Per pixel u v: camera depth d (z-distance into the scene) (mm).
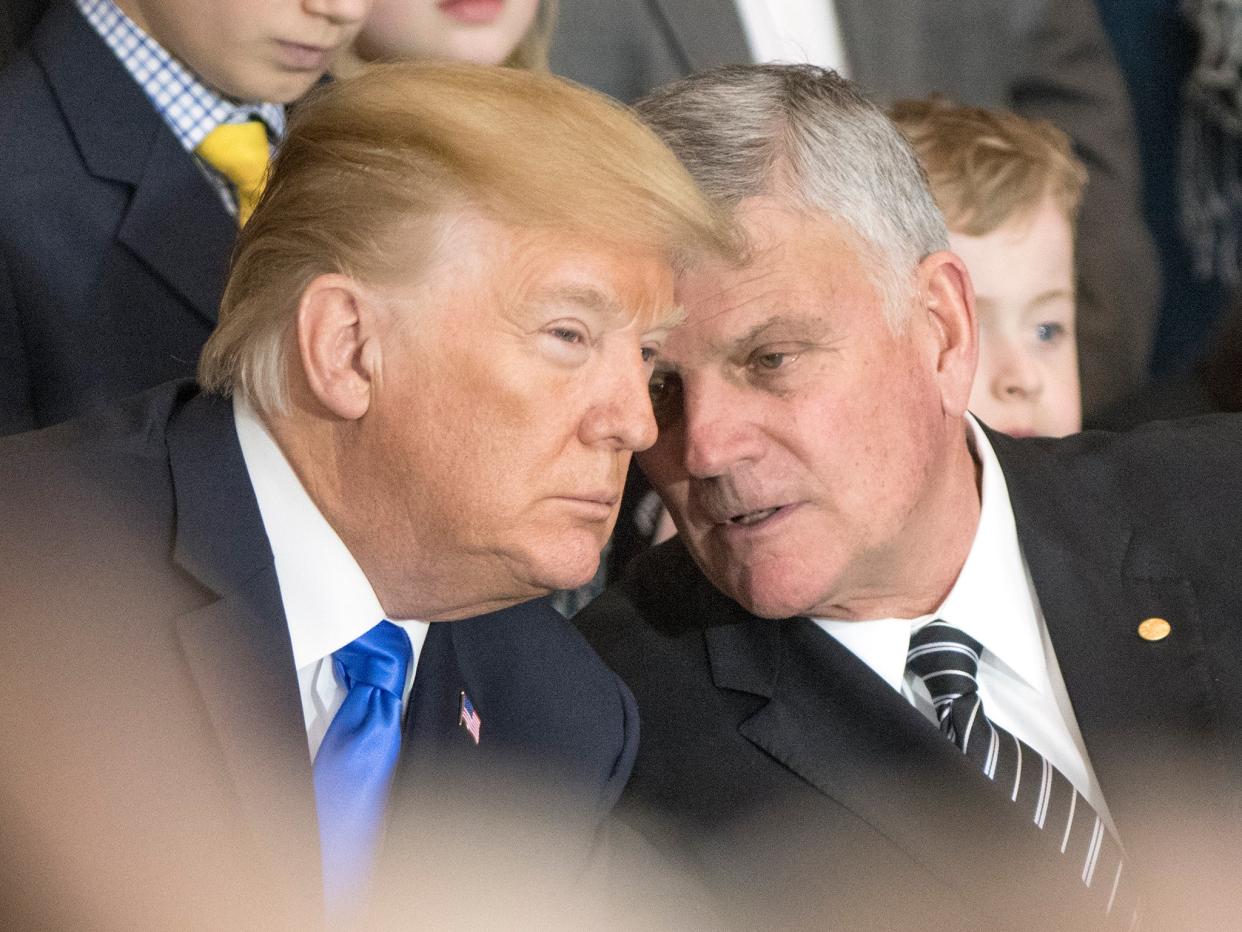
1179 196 12805
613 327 4777
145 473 4961
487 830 5258
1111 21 12734
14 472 4902
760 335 5422
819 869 5676
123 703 4633
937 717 6004
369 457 4789
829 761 5797
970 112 8359
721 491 5590
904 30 10000
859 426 5570
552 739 5473
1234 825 5816
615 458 4852
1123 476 6516
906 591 6020
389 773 4988
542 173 4609
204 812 4605
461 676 5375
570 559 4840
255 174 6930
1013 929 5582
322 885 4746
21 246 6535
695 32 9070
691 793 5809
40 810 4508
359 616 4941
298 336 4715
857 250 5520
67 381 6512
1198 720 5957
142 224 6676
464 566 4887
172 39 6809
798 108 5527
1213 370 8781
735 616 6074
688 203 4773
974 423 6473
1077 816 5762
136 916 4508
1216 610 6195
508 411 4691
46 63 6793
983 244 7996
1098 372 10570
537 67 8172
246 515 4867
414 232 4633
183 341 6668
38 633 4656
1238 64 12477
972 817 5664
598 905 5488
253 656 4734
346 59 7770
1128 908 5672
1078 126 10945
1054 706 6098
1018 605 6145
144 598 4766
